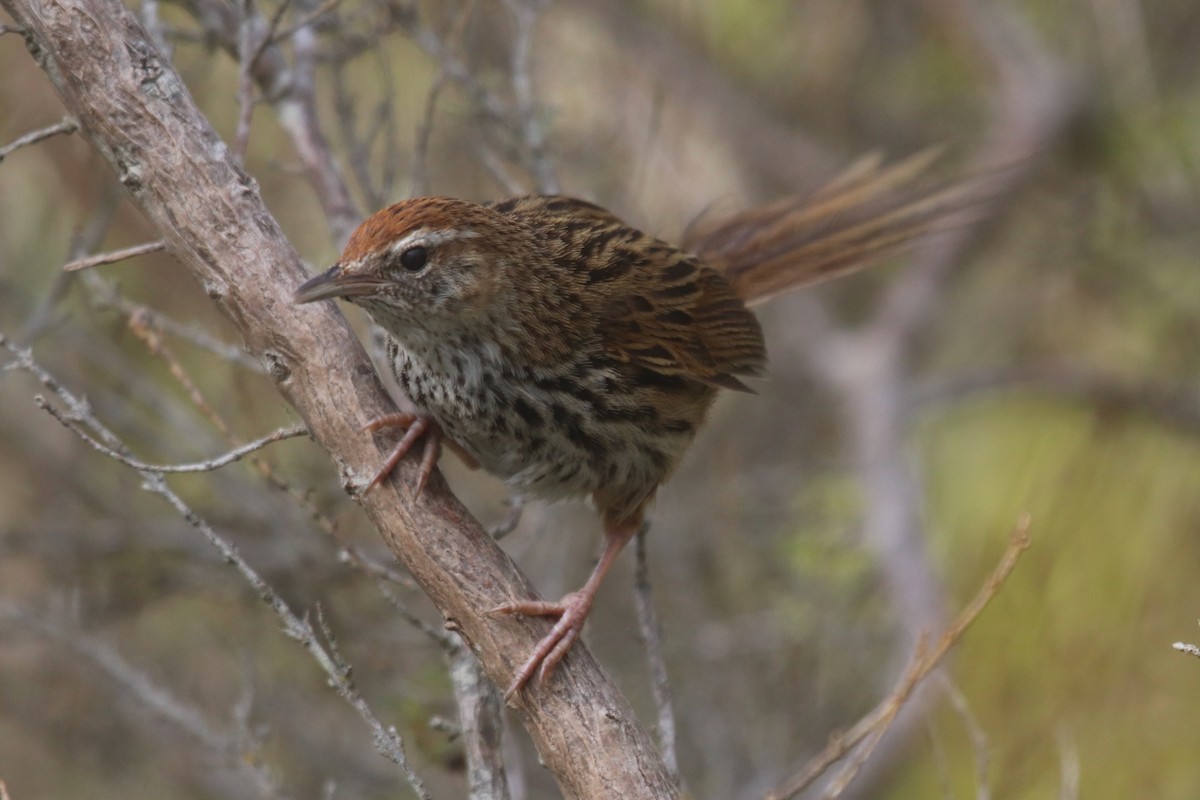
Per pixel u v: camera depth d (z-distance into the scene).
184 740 11.34
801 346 14.67
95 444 6.63
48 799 12.20
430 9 12.73
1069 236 15.77
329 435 6.80
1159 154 15.42
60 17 6.62
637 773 6.50
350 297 7.82
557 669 6.67
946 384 14.29
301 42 9.35
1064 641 12.26
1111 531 13.77
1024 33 16.09
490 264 8.00
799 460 14.48
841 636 11.98
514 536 11.41
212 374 12.49
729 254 10.18
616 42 15.09
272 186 12.73
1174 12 16.48
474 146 10.74
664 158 14.32
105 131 6.70
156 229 6.94
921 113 16.44
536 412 8.29
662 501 12.59
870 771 10.86
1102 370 14.65
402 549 6.79
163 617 12.62
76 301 12.52
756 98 15.99
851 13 16.09
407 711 9.18
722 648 11.58
